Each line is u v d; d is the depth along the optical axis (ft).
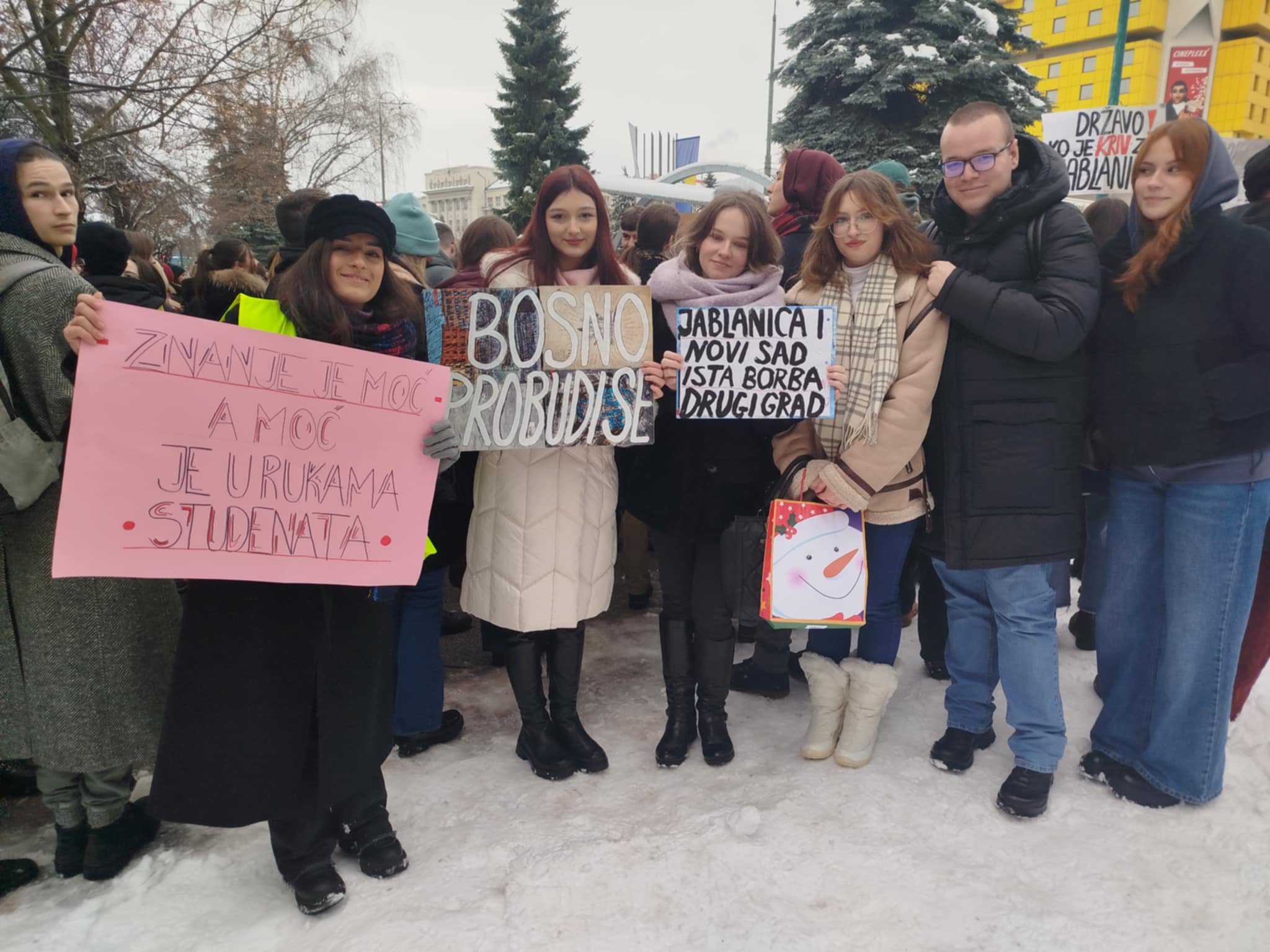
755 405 7.73
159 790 6.10
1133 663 8.08
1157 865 6.97
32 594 6.53
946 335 7.65
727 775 8.52
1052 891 6.66
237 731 6.11
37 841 7.64
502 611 8.04
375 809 7.11
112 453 5.72
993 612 8.27
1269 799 7.83
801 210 10.70
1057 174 7.45
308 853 6.57
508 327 7.26
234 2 38.86
